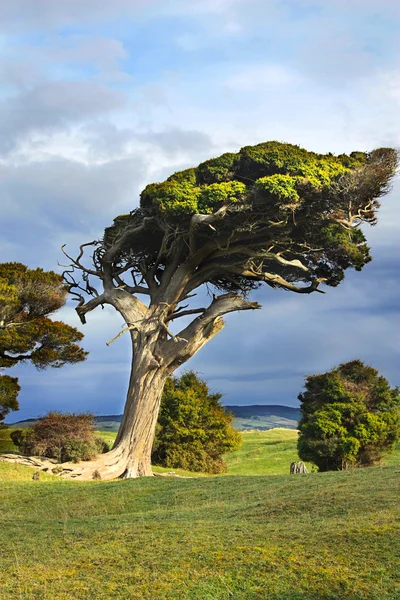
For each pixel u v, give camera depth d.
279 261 38.78
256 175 37.66
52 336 41.97
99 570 13.40
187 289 41.16
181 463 46.41
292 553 13.44
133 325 39.22
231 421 49.81
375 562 12.70
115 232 43.66
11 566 14.27
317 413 42.09
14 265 42.75
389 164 37.66
